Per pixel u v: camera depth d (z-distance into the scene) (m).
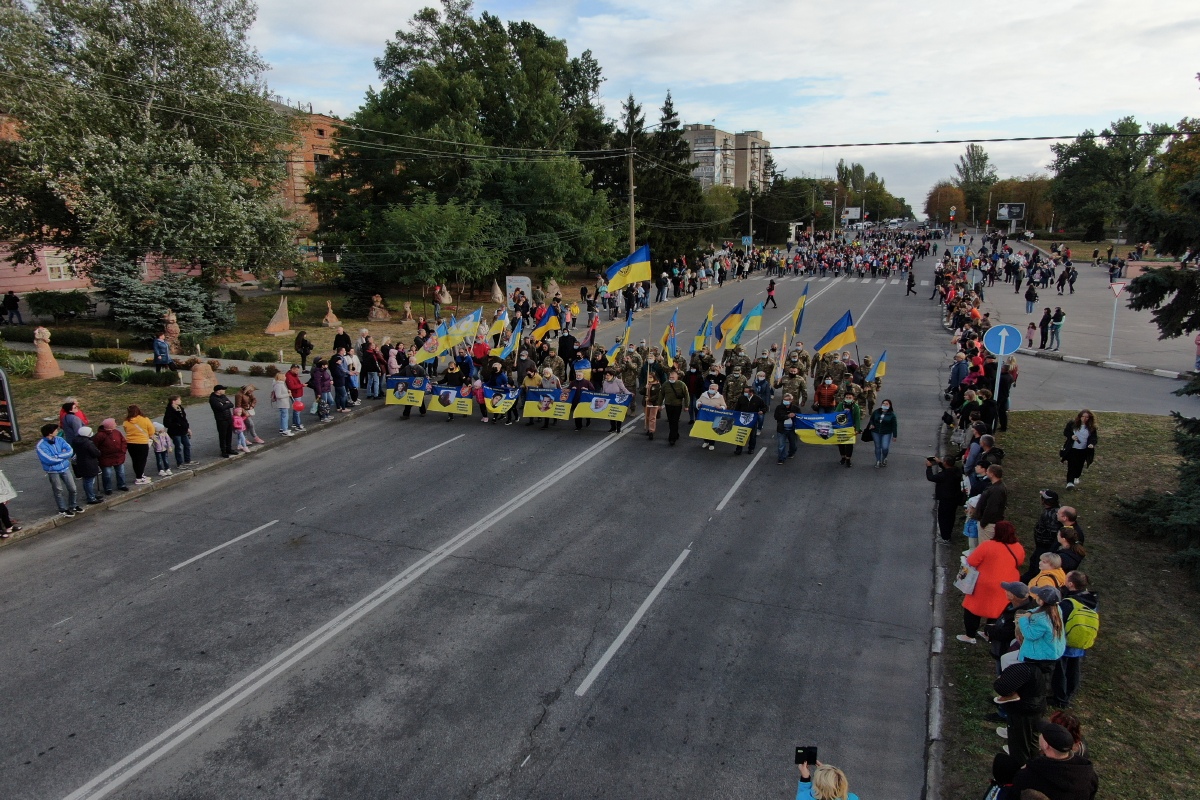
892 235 104.94
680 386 17.41
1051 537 9.62
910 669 8.85
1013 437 16.88
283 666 9.01
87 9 30.69
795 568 11.35
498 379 19.98
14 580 11.41
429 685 8.60
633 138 58.03
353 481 15.43
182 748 7.66
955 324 31.33
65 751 7.64
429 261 37.03
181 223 30.88
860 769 7.26
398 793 6.99
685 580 11.00
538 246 46.00
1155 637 9.12
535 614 10.09
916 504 13.77
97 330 32.59
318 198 47.38
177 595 10.77
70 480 13.62
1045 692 6.77
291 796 6.98
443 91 45.50
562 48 54.56
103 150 29.70
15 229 31.77
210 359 26.67
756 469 15.84
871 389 18.34
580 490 14.70
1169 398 20.42
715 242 84.62
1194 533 10.38
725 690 8.48
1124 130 81.31
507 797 6.93
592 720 7.98
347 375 20.78
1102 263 57.84
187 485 15.49
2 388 16.97
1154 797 6.59
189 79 33.09
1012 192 122.06
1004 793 5.74
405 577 11.17
